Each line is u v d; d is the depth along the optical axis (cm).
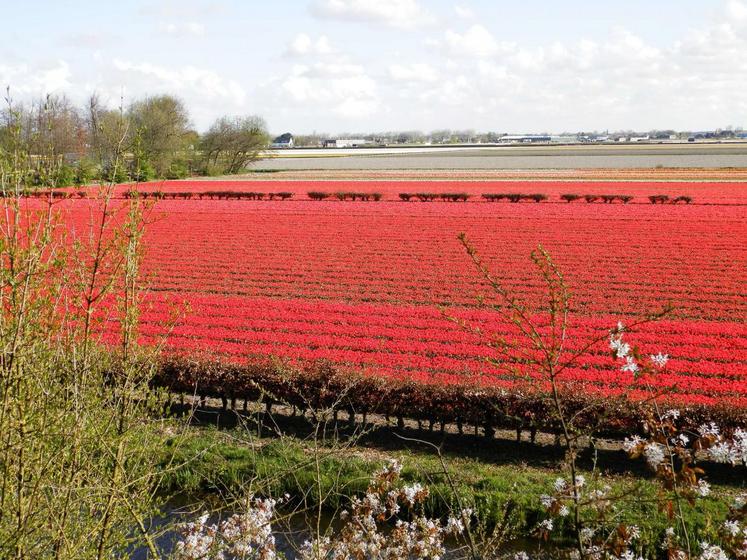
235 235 5566
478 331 959
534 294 3691
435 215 6431
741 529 871
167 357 2309
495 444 2069
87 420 872
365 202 7500
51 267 882
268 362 2333
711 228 5469
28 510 766
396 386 2116
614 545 802
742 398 2239
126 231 912
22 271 797
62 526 785
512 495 1642
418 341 2909
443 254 4753
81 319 910
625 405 1884
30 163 823
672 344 2836
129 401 949
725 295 3662
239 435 2016
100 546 848
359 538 1105
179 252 4909
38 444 812
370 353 2750
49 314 884
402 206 7081
